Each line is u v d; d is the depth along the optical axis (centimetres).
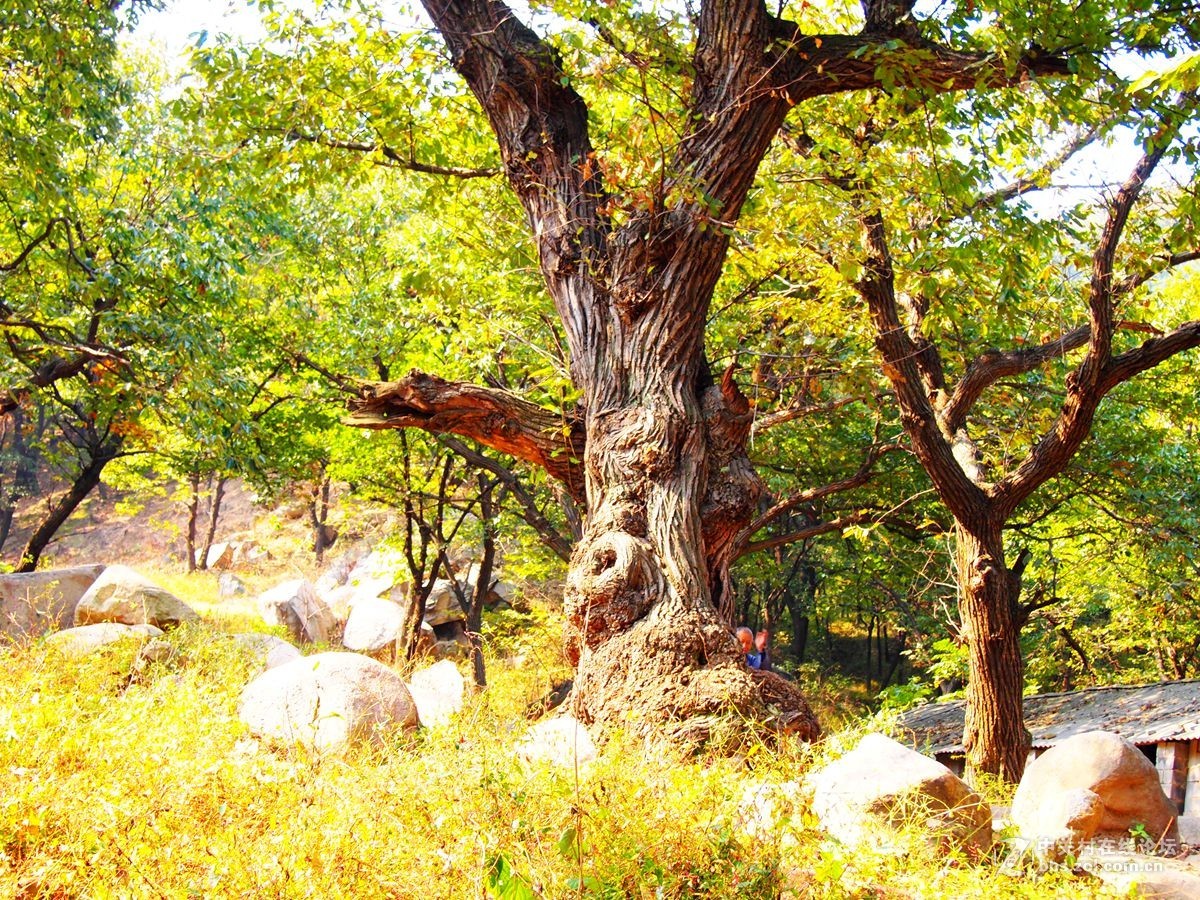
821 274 1076
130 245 1608
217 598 3203
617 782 434
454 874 375
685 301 795
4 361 1587
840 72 814
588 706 688
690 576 723
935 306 1008
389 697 661
